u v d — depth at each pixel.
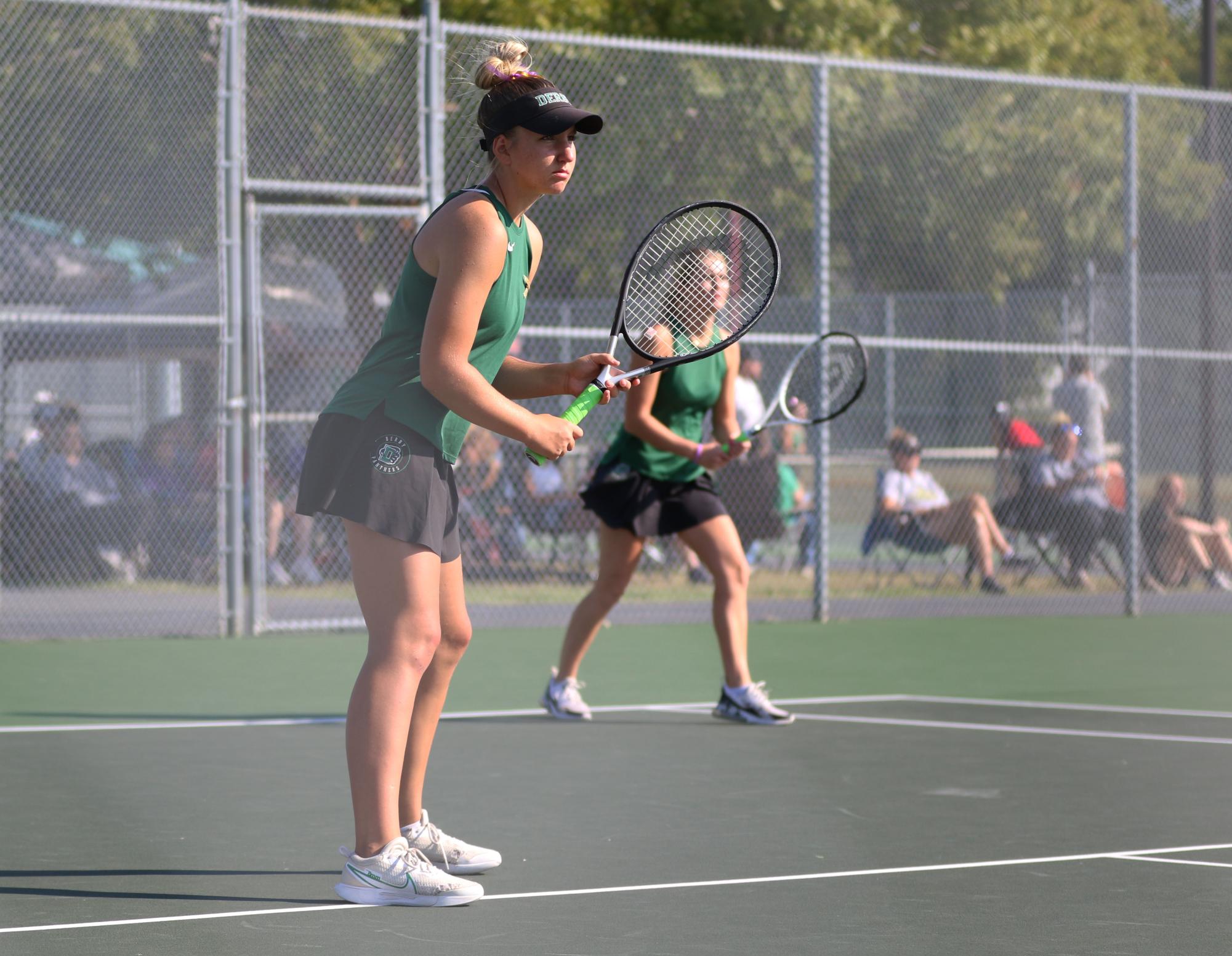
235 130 16.42
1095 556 21.53
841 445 26.50
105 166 17.23
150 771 9.58
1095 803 8.77
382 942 5.91
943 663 15.56
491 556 19.52
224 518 16.91
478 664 15.11
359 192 16.70
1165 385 27.70
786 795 8.97
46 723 11.50
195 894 6.66
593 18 24.23
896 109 20.52
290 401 18.80
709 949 5.82
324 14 16.97
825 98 18.14
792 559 23.28
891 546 22.66
